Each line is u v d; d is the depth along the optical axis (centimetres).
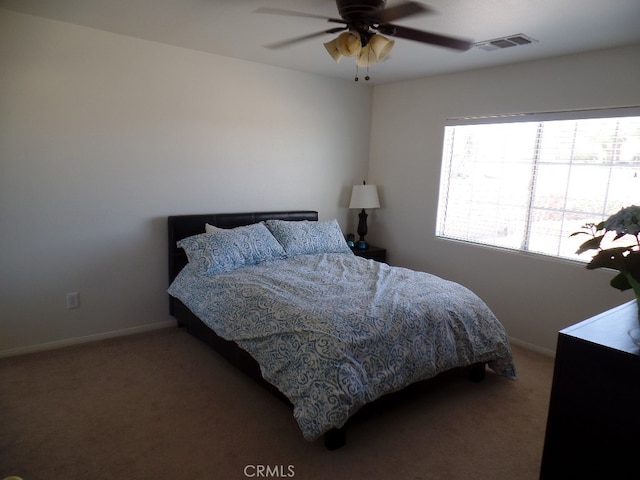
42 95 286
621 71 287
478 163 385
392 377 216
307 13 252
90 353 307
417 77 414
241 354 258
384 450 210
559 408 147
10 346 296
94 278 323
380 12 204
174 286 333
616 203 301
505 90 353
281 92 400
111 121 315
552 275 332
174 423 226
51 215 300
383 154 467
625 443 132
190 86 346
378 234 481
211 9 251
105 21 281
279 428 225
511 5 224
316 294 260
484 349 263
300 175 429
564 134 325
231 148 377
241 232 344
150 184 339
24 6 258
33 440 207
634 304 175
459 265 401
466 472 197
